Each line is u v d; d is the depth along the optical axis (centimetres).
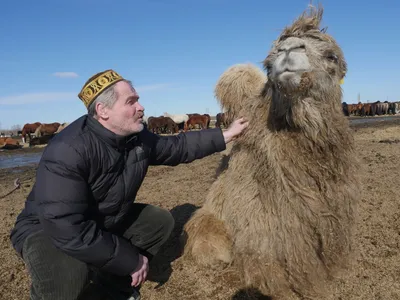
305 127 277
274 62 270
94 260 242
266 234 284
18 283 333
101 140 257
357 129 1959
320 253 294
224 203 332
